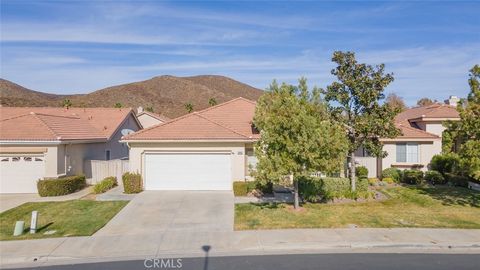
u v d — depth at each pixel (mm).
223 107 26281
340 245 11656
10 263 10750
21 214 16391
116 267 10203
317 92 16016
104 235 13109
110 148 29234
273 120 15016
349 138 18719
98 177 24609
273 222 14336
